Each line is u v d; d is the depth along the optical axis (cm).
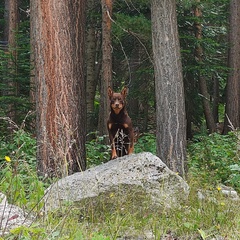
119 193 806
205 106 2442
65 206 729
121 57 2372
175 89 1303
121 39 2016
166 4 1305
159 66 1312
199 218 736
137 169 853
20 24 2166
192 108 2350
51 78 1114
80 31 1163
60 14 1120
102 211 787
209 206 789
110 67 1723
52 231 550
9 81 1662
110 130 1110
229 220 735
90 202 787
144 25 1691
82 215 780
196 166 1361
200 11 2255
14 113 1589
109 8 1694
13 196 714
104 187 807
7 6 2692
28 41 2034
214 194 876
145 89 2208
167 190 843
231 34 2470
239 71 2456
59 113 1110
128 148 1105
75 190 809
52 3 1115
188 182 1045
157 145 1326
